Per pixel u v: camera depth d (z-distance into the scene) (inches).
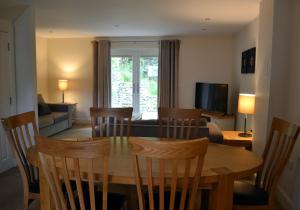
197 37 266.4
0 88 142.3
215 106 242.1
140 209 60.9
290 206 105.2
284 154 76.3
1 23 141.4
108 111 111.7
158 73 272.2
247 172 69.5
